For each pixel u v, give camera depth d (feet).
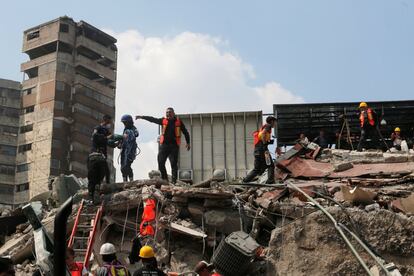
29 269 34.68
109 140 42.91
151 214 35.12
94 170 38.47
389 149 54.95
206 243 35.01
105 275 23.35
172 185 39.01
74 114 196.03
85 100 200.03
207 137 60.39
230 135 60.34
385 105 67.51
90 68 203.41
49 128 191.42
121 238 36.88
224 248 31.55
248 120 60.64
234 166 59.26
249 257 31.12
